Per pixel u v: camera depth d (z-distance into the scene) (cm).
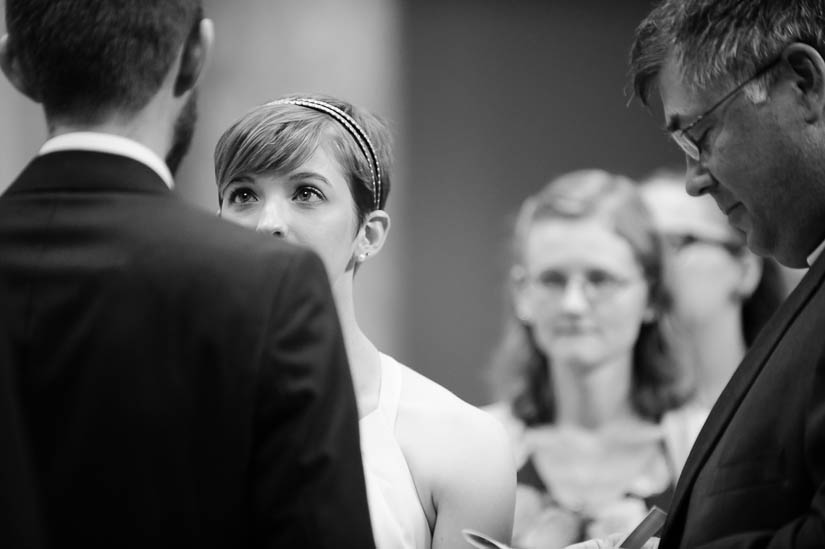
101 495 394
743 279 1075
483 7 1284
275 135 610
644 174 1272
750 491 464
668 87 523
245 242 420
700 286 1070
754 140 495
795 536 422
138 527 394
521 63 1285
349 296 639
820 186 490
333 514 395
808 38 485
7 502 389
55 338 402
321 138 616
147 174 425
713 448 496
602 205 1047
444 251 1272
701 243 1073
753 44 490
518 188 1280
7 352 401
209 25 448
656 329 1031
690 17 509
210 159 1249
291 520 393
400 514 609
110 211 416
